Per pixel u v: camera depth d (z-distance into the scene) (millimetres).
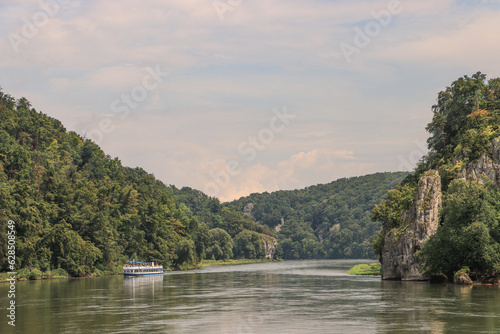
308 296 85750
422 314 60875
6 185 138250
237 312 66500
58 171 193125
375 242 133500
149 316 63625
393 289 92125
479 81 154750
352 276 150125
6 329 54938
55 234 150875
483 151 112625
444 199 111000
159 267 173000
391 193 132625
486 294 78312
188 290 102125
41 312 67812
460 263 96125
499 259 89688
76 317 63062
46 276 145875
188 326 56000
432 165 146625
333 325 55156
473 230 89188
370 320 57875
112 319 61281
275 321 58656
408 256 109062
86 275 161625
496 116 135875
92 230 169750
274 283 121375
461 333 49250
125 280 140000
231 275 166500
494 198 97000
